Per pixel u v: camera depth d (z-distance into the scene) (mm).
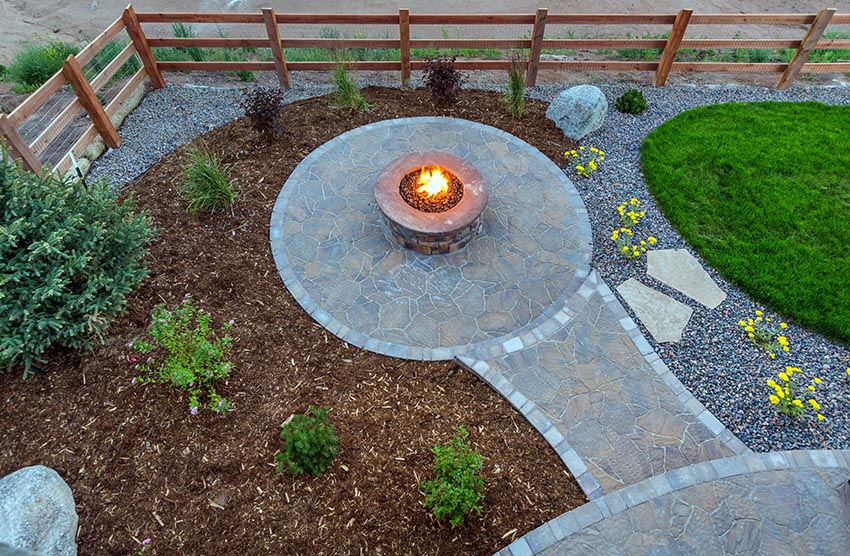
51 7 12023
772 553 3881
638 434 4613
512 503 4172
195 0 12219
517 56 8562
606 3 12336
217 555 3824
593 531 4004
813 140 7547
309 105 8164
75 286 4961
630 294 5738
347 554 3852
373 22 7953
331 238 6305
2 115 5629
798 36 11430
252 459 4328
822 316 5395
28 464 4238
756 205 6609
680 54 10258
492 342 5301
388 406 4758
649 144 7523
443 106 8203
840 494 4176
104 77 7453
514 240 6312
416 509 4082
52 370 4789
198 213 6391
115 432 4441
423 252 6129
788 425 4637
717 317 5500
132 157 7305
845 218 6391
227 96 8547
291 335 5301
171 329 4758
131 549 3850
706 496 4176
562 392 4898
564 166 7273
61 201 4895
